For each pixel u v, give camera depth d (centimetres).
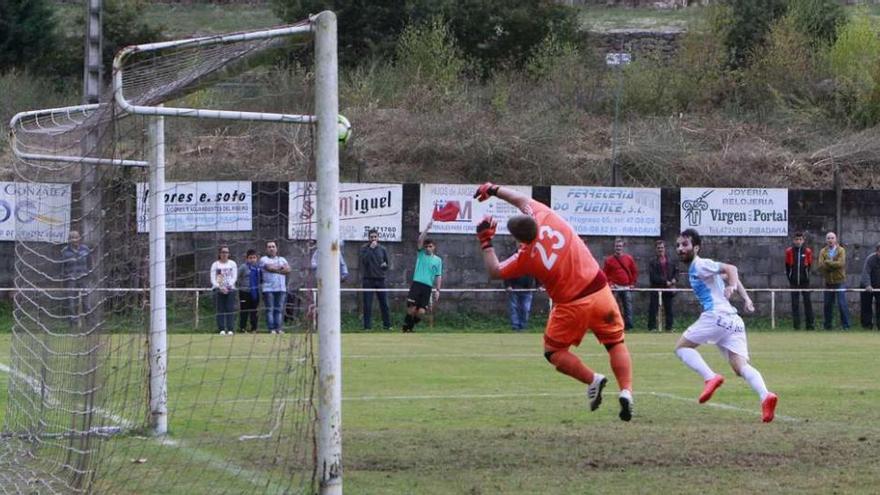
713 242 4428
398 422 1638
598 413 1742
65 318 1328
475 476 1221
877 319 4200
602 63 6203
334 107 1045
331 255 1033
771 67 5803
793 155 5056
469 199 4303
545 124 5078
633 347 3188
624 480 1200
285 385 1201
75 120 1485
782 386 2161
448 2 6172
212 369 2303
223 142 4291
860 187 4897
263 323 3259
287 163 4225
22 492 1147
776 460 1320
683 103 5706
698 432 1535
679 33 6500
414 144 4850
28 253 1575
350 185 4250
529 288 4075
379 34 6138
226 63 1173
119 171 1478
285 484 1143
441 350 3028
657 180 4847
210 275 3569
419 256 3847
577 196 4381
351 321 4197
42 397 1380
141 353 1491
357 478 1208
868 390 2094
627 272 4066
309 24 1047
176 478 1198
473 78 5931
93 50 2069
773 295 4256
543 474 1234
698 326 1759
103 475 1214
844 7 6962
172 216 3928
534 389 2091
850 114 5569
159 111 1163
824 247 4353
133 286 1558
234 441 1414
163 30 6250
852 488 1157
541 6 6275
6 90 5169
